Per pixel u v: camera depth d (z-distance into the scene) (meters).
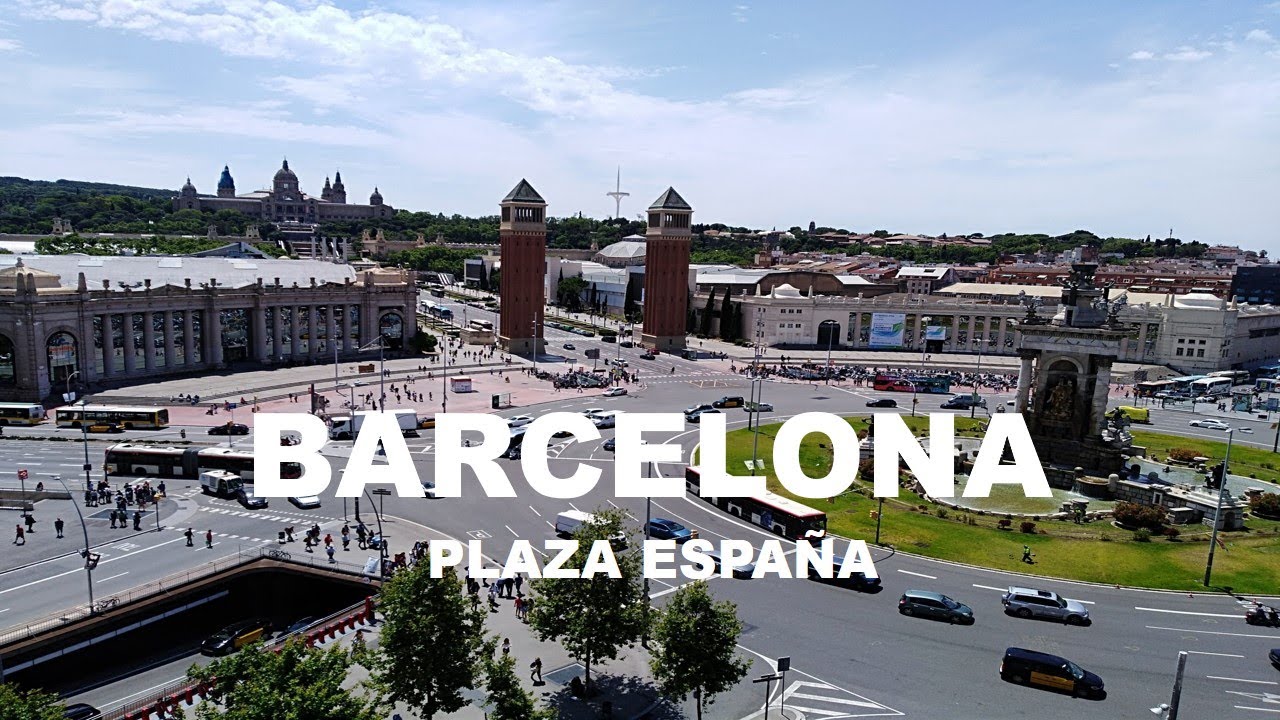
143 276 170.62
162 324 162.88
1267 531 88.12
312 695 40.34
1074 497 102.19
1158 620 67.44
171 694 56.41
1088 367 111.62
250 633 66.81
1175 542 84.56
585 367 193.50
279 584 74.81
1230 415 160.38
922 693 56.25
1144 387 183.00
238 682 43.00
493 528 86.12
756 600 70.44
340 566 74.00
